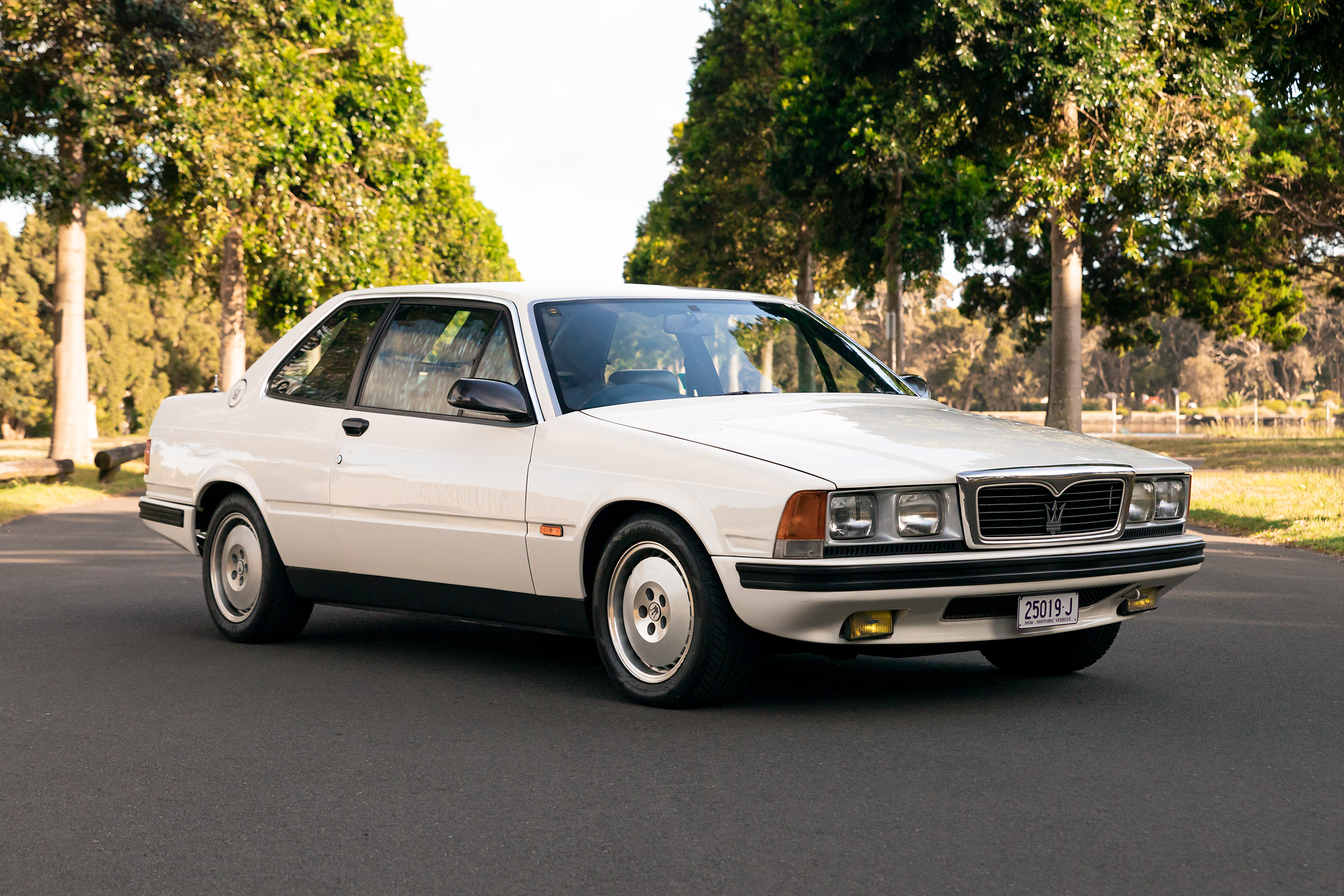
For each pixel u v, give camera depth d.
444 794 4.39
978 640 5.41
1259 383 106.06
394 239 31.12
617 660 5.71
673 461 5.46
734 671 5.39
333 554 6.88
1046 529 5.46
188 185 23.98
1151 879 3.51
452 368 6.53
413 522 6.44
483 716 5.54
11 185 20.77
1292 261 31.92
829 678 6.33
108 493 21.41
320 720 5.49
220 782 4.57
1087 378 112.31
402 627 8.09
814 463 5.20
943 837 3.88
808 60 30.59
